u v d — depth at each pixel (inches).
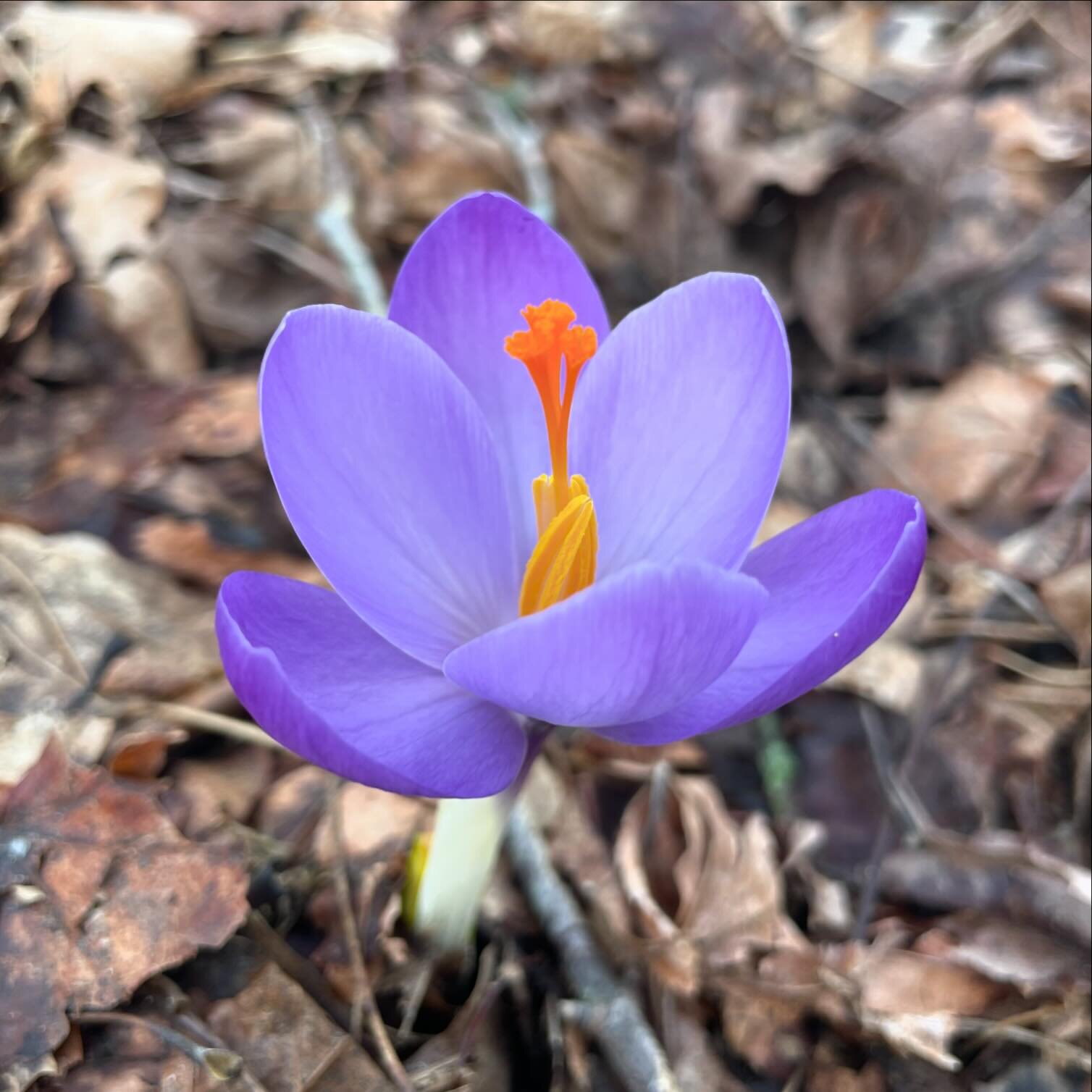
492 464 4.6
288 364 4.0
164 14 10.1
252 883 5.6
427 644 4.4
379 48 10.9
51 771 5.2
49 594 6.5
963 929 6.3
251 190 9.3
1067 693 7.7
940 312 10.3
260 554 7.3
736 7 12.4
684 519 4.6
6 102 8.3
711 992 5.9
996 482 9.0
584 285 4.9
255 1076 4.8
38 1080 4.5
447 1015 5.5
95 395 7.8
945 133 11.1
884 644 7.9
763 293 4.3
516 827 6.1
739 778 7.2
